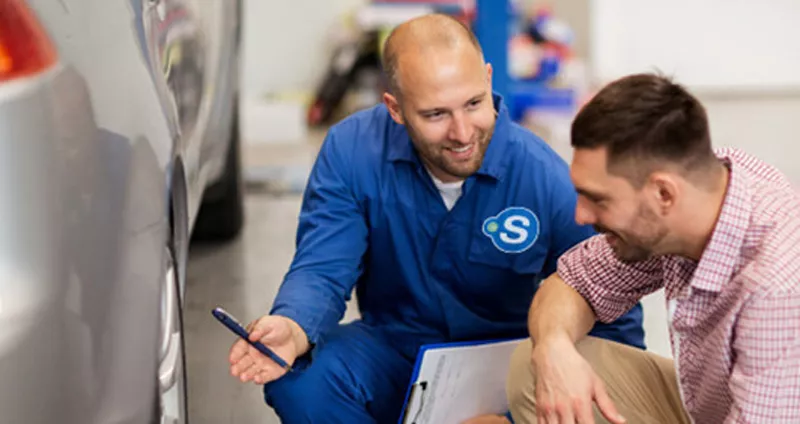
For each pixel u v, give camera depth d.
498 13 4.62
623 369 1.96
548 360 1.77
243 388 2.72
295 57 6.86
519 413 2.00
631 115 1.50
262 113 6.01
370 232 2.12
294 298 1.97
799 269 1.49
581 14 7.30
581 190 1.58
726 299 1.59
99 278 1.30
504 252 2.08
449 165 1.88
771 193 1.59
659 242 1.60
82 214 1.29
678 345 1.71
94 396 1.28
